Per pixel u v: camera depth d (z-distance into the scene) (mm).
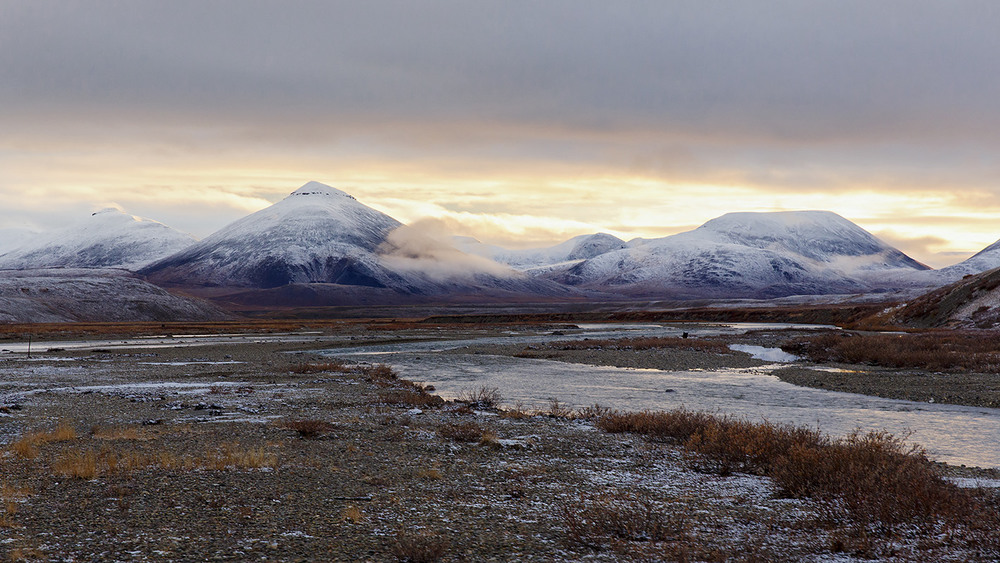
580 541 10836
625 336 102312
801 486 14461
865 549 10430
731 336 96875
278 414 26453
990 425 25641
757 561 9906
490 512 12648
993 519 11883
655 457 18781
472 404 30562
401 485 14789
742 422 22750
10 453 17312
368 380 41312
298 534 10859
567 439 21562
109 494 13102
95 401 30109
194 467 15898
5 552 9516
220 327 147625
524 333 116438
